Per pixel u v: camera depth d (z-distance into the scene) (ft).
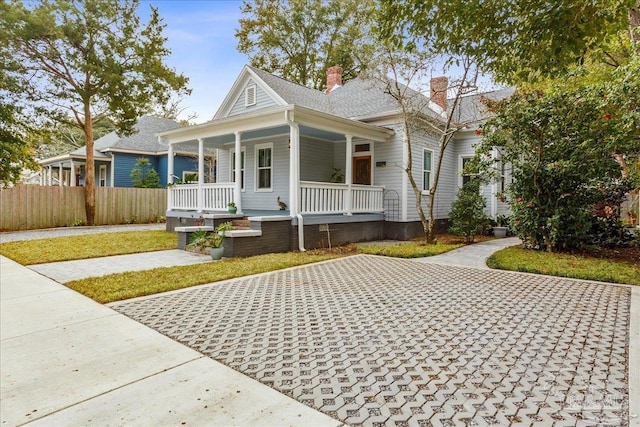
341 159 43.93
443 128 42.24
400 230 38.81
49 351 10.68
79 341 11.42
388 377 9.05
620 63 27.63
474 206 35.17
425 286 18.47
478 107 41.68
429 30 14.10
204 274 20.52
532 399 7.99
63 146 106.32
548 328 12.50
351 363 9.86
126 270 22.06
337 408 7.70
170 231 41.75
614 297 16.38
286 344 11.16
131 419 7.38
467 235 35.58
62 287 18.12
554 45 12.15
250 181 45.16
